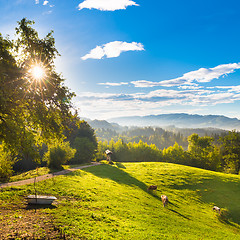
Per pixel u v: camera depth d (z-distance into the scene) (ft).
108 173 154.61
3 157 97.14
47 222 44.34
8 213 47.34
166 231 57.06
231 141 274.57
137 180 145.48
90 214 55.36
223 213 103.60
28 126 50.06
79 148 231.09
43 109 49.19
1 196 60.64
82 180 105.70
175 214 84.84
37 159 44.91
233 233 77.51
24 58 50.01
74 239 37.86
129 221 58.13
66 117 55.72
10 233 36.17
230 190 143.02
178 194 128.88
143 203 87.56
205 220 89.25
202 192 137.80
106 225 50.01
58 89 51.78
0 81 37.60
